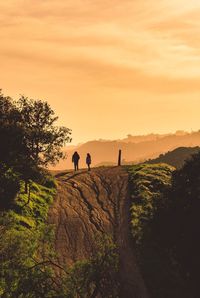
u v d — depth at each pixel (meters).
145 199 65.88
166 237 40.62
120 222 60.09
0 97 52.47
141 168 83.31
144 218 45.78
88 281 29.69
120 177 78.19
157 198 43.50
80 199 67.50
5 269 29.31
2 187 50.16
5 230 32.31
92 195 69.44
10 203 51.75
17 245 30.75
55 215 60.62
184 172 43.38
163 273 44.84
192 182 42.03
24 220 52.72
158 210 41.78
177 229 39.84
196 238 38.59
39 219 57.00
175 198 41.72
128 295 40.25
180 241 39.38
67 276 29.97
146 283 43.97
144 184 72.31
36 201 61.62
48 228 32.81
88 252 51.47
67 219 59.84
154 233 41.66
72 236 55.16
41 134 54.31
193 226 38.97
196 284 38.22
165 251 42.34
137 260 48.25
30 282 28.98
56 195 67.62
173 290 42.41
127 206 65.44
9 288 28.72
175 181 43.34
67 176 78.38
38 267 29.86
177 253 39.75
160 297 41.84
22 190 61.31
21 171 52.28
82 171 82.50
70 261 48.75
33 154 53.75
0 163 49.84
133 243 53.19
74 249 51.91
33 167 52.56
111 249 30.81
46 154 55.25
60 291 29.23
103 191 71.38
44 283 29.34
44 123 55.16
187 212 39.78
